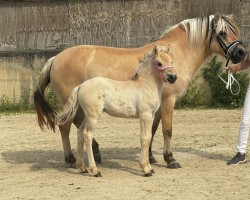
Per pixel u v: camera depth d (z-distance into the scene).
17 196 7.52
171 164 8.96
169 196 7.39
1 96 15.25
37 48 15.88
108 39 15.80
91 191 7.65
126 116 8.30
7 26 15.84
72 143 11.12
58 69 9.06
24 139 11.48
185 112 14.43
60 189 7.79
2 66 15.23
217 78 15.17
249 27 15.66
